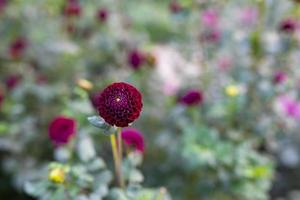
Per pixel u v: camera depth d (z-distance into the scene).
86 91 1.11
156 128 1.46
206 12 1.48
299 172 1.71
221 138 1.26
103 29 1.66
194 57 1.48
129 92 0.76
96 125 0.79
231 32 1.43
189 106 1.24
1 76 1.71
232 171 1.12
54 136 0.95
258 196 1.11
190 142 1.13
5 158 1.55
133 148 0.97
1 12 1.88
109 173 0.93
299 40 1.36
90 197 0.90
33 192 0.90
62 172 0.89
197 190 1.22
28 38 1.77
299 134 1.63
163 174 1.35
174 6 1.48
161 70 1.64
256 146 1.36
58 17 1.85
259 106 1.30
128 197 0.92
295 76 1.37
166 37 2.57
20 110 1.36
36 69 1.66
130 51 1.53
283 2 1.36
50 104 1.49
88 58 1.60
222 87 1.33
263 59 1.38
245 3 1.53
